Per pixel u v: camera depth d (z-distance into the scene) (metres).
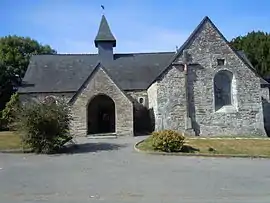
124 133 27.08
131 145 21.78
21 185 10.88
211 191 9.88
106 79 27.50
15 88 40.94
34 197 9.27
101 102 32.56
